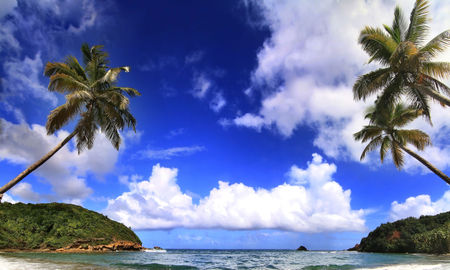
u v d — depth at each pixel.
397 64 18.77
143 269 15.09
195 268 18.58
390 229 58.16
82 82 22.66
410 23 18.80
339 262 26.00
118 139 24.38
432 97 17.81
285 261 29.73
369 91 20.19
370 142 29.81
